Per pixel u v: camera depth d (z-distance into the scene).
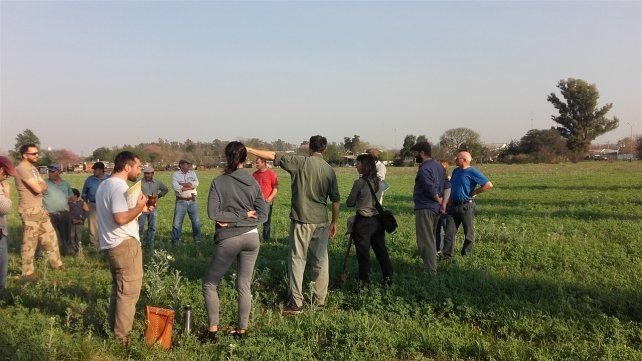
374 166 7.98
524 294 7.39
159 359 5.36
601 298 6.96
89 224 11.91
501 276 8.34
